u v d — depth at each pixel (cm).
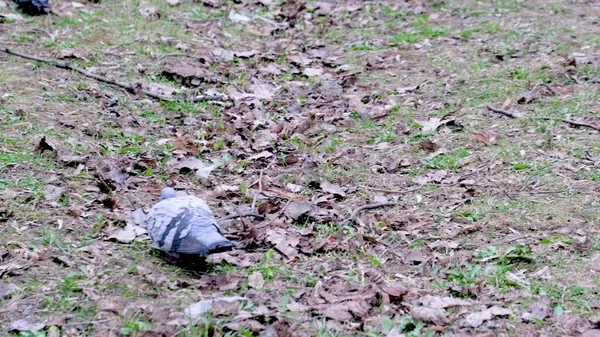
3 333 484
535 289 553
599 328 509
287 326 501
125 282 546
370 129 859
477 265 588
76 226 617
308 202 683
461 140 820
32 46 979
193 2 1227
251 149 802
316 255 608
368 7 1262
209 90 934
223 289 546
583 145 790
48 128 777
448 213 673
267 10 1241
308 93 953
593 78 958
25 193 655
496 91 934
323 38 1146
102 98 869
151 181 714
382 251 615
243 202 689
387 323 509
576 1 1271
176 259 580
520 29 1146
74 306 514
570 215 658
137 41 1041
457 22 1195
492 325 511
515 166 748
